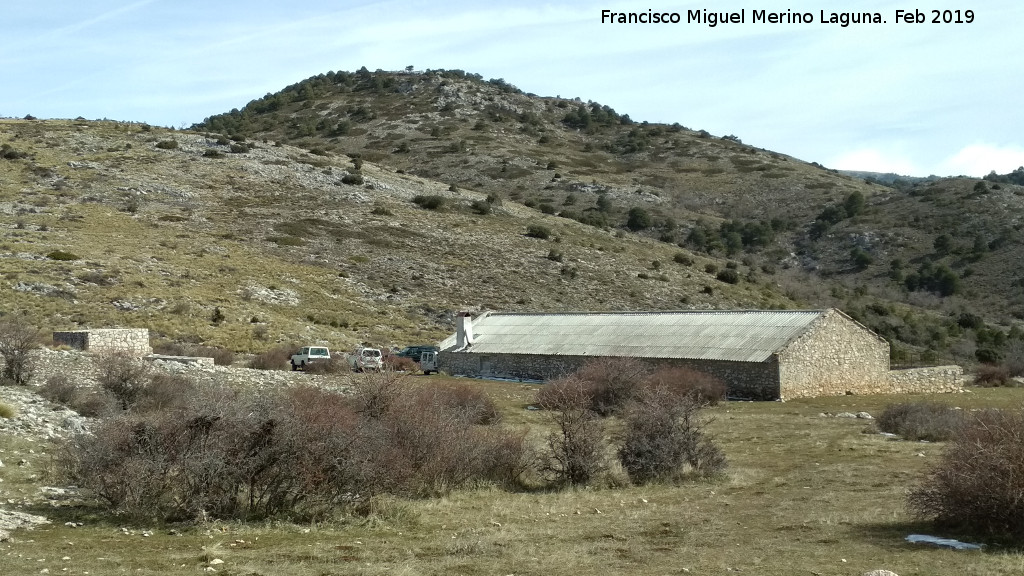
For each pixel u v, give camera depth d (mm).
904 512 15773
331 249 90312
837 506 16812
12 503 14953
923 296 113750
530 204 138375
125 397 26234
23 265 64375
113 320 56438
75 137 117375
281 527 14422
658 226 141250
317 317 69125
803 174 180750
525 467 20578
